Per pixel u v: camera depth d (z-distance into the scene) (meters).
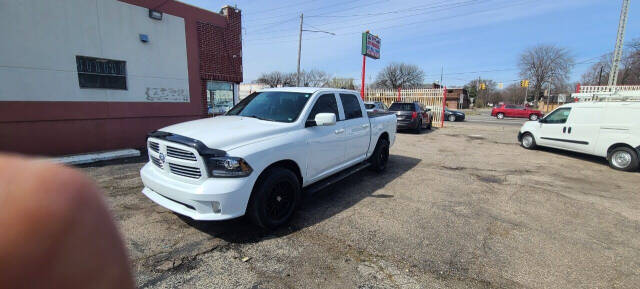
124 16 7.77
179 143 3.18
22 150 6.44
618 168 7.09
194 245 3.19
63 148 7.00
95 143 7.52
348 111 5.03
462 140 11.77
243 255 3.03
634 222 4.07
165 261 2.91
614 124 7.30
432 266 2.93
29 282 0.37
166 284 2.59
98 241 0.49
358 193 4.96
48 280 0.39
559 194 5.16
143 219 3.75
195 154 3.09
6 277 0.35
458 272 2.85
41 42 6.52
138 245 3.17
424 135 13.38
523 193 5.16
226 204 3.04
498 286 2.67
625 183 5.97
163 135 3.39
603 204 4.71
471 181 5.82
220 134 3.31
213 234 3.42
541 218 4.12
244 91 48.25
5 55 6.11
